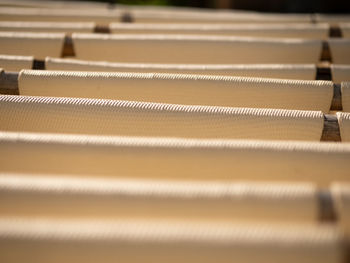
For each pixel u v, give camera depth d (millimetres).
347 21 2312
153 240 748
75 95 1300
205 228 759
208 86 1288
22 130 1174
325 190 840
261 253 727
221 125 1129
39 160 990
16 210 853
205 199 826
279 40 1714
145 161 973
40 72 1300
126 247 747
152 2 4441
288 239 730
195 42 1706
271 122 1122
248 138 1134
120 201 836
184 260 741
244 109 1143
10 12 2264
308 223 819
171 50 1706
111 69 1467
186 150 971
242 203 819
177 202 829
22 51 1685
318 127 1115
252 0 4355
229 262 735
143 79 1291
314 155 959
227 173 971
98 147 982
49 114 1150
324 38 1938
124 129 1146
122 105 1146
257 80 1298
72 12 2336
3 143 989
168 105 1148
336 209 814
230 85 1288
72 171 995
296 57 1699
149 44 1702
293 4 4277
